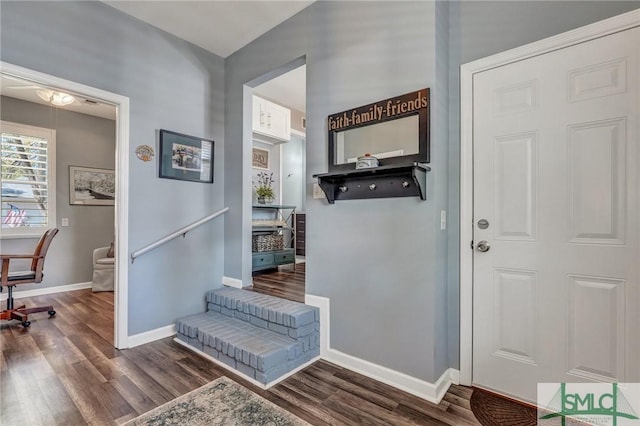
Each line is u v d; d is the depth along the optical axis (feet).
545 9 5.76
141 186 8.79
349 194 7.43
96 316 10.90
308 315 7.70
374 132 7.11
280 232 15.49
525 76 5.97
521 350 6.01
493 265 6.32
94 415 5.52
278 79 13.76
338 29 7.74
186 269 9.84
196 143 10.16
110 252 15.15
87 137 15.52
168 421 5.35
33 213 13.84
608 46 5.18
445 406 5.86
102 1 8.05
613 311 5.16
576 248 5.48
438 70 6.34
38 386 6.45
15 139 13.43
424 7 6.34
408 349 6.44
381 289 6.88
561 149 5.60
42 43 7.09
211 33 9.63
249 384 6.60
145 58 8.95
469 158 6.61
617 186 5.12
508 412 5.67
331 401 6.01
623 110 5.06
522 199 6.00
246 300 8.92
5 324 10.03
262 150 16.94
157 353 8.07
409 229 6.50
